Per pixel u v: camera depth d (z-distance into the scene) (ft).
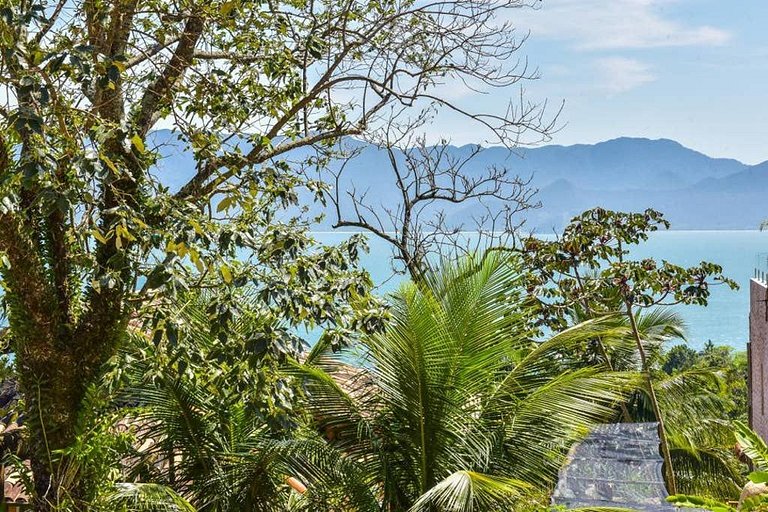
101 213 21.83
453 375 30.35
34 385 25.63
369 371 30.68
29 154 19.33
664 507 25.96
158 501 24.67
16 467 25.22
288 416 25.58
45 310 25.63
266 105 32.89
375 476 30.63
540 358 32.50
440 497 26.71
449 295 30.91
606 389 31.32
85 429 25.34
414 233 39.86
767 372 75.20
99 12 24.67
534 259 42.88
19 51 20.12
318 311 22.97
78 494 24.82
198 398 29.04
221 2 27.91
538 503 28.55
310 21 34.45
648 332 49.67
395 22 35.32
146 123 28.63
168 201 22.77
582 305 44.65
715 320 388.57
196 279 25.08
